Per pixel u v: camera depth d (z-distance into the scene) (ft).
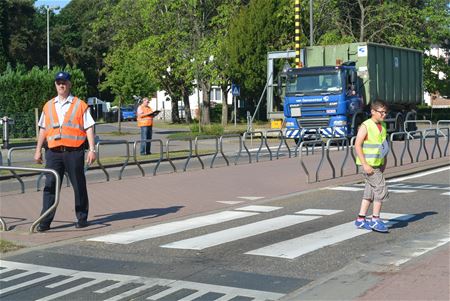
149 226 33.68
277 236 30.68
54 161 31.68
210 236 30.81
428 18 181.27
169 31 168.55
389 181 51.75
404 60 105.40
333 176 53.47
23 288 22.41
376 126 30.91
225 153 84.48
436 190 46.29
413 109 110.83
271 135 114.42
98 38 221.05
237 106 201.67
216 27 168.55
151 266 25.13
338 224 33.63
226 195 44.80
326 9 158.71
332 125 86.58
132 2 180.24
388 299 19.65
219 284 22.44
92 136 31.76
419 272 22.56
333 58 96.02
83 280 23.25
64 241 29.91
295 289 21.74
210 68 161.58
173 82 188.44
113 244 29.25
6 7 210.79
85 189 32.55
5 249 28.04
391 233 31.04
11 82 129.59
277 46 150.00
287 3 149.28
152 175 57.67
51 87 131.85
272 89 112.06
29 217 36.29
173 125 190.29
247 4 167.02
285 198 43.42
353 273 23.12
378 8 171.94
